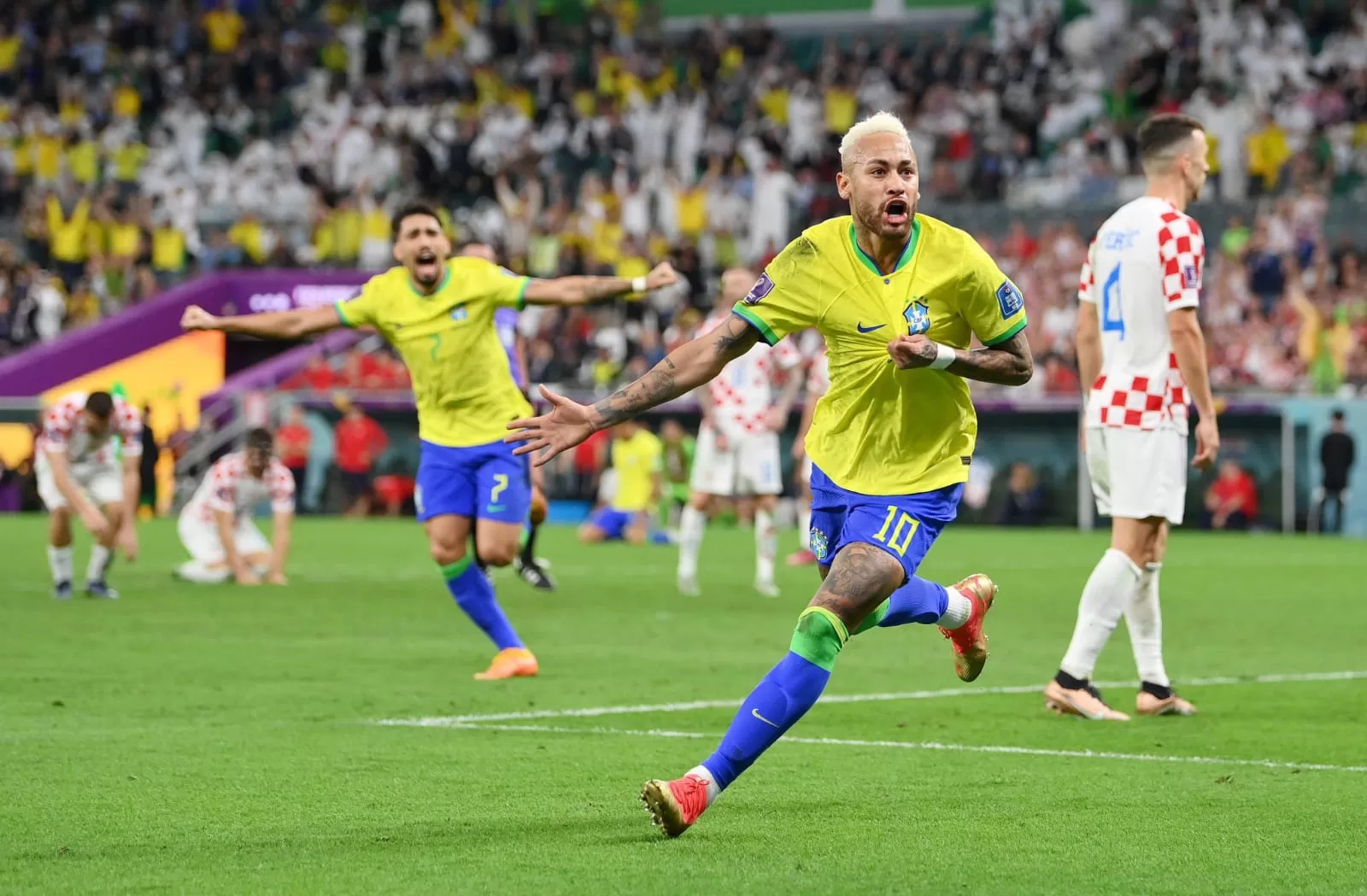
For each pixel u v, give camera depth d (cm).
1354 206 3909
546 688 1163
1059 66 4466
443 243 1205
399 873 623
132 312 4222
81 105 4950
